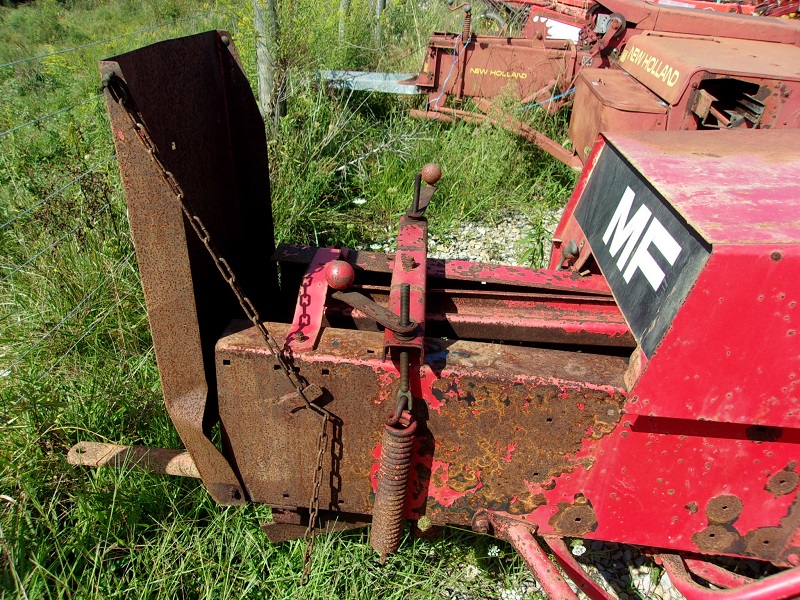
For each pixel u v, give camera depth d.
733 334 1.55
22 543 2.23
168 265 1.72
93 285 3.45
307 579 2.32
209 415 1.98
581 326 2.12
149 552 2.39
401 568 2.49
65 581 2.13
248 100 2.32
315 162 5.19
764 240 1.50
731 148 2.32
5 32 11.72
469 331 2.17
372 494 2.03
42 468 2.55
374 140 5.98
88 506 2.42
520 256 4.77
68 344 3.19
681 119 4.42
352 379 1.82
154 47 1.73
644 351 1.66
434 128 6.62
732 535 1.93
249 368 1.85
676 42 5.21
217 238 2.21
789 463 1.77
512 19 9.66
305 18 5.47
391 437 1.75
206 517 2.59
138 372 3.12
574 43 6.59
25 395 2.75
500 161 5.96
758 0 6.99
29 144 5.21
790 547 1.91
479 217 5.61
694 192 1.85
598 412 1.76
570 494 1.92
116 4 14.12
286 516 2.20
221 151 2.27
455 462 1.91
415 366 1.77
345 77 6.58
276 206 4.58
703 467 1.81
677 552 2.09
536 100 6.49
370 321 2.18
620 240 2.09
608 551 2.72
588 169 2.72
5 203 4.29
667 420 1.74
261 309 2.62
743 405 1.63
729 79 4.25
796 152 2.27
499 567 2.53
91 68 8.14
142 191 1.62
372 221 5.29
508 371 1.76
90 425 2.78
